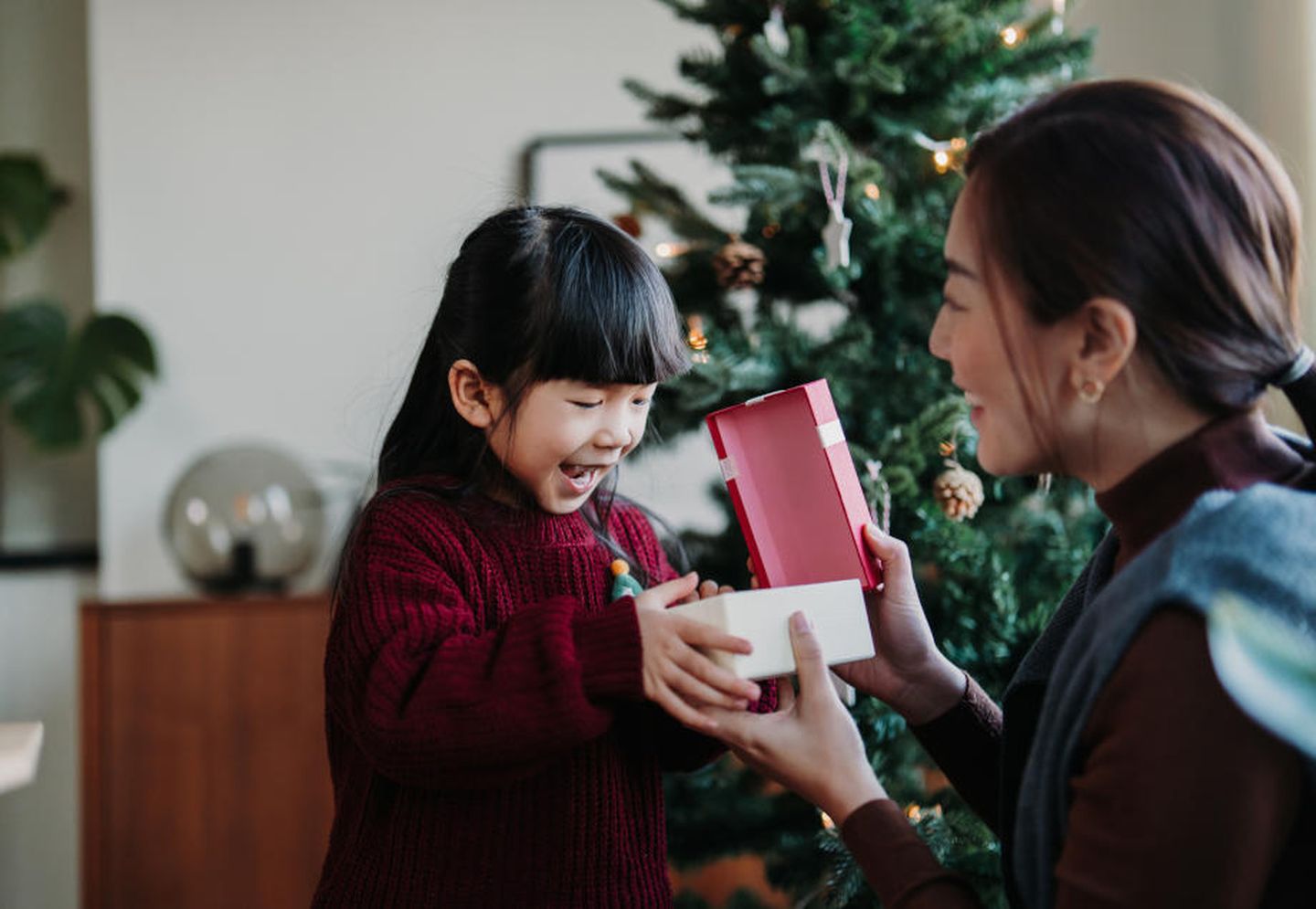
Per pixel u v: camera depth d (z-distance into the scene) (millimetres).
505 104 2850
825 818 1565
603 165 2826
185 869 2463
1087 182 705
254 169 2844
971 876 1462
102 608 2469
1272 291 716
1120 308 696
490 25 2859
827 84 1692
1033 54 1722
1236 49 2254
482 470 1139
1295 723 532
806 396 998
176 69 2836
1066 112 745
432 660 954
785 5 1742
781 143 1754
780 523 1015
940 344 808
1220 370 712
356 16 2857
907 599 981
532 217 1120
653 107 1910
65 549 2900
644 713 1139
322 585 2752
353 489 2777
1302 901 640
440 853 1056
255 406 2834
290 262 2846
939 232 1652
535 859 1066
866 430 1679
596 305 1048
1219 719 612
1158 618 650
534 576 1121
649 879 1121
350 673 1005
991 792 981
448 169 2850
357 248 2846
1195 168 702
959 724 989
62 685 2863
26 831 2855
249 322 2840
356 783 1097
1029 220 718
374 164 2850
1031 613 1610
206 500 2639
